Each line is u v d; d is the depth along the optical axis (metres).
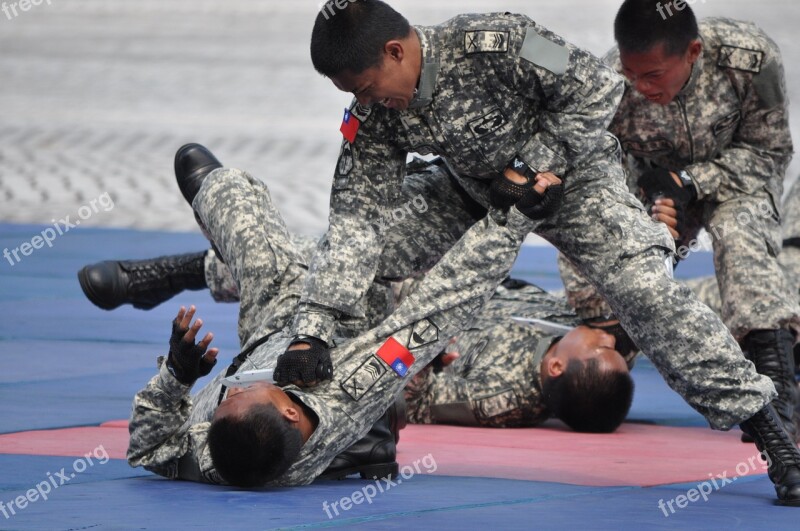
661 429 17.59
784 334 16.02
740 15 70.56
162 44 73.56
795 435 15.51
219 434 12.33
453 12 75.94
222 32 79.31
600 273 12.78
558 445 16.12
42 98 55.88
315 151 45.19
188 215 36.69
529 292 20.17
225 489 12.73
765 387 12.48
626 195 12.93
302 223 33.72
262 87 58.91
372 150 13.04
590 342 17.12
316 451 12.65
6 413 16.91
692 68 15.98
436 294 12.67
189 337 12.58
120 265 19.58
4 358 20.86
